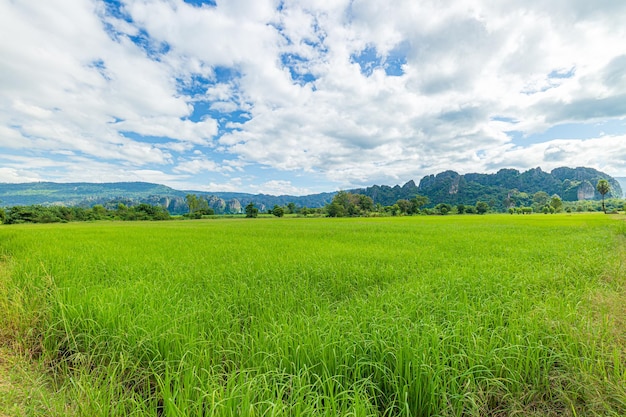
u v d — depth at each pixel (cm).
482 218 4841
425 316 365
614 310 409
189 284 569
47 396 264
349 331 324
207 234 1855
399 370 266
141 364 316
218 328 361
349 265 729
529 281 558
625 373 253
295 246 1159
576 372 271
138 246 1175
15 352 345
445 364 276
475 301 452
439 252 967
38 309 426
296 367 284
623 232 1675
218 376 255
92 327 361
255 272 664
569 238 1388
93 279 603
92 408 238
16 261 791
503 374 279
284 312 401
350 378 273
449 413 244
